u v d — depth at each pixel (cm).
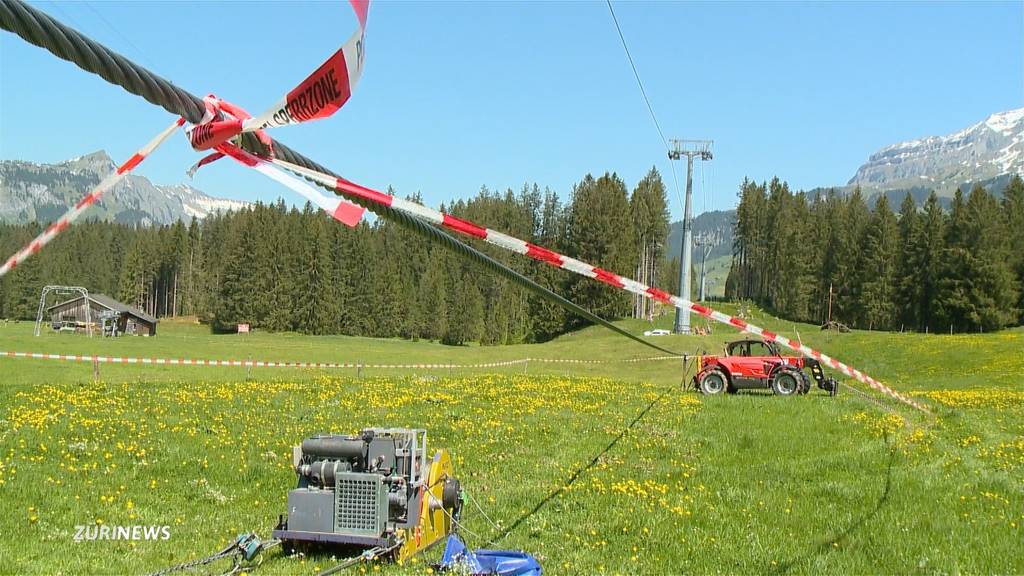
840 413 2308
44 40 194
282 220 13362
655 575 868
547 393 2700
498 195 16812
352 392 2539
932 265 10481
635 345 7481
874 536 1035
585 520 1091
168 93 230
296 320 12912
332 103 221
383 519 820
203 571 782
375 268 13175
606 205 11312
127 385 2523
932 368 5422
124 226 17588
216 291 13575
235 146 269
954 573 888
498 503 1169
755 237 16150
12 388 2277
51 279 13275
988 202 10006
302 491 830
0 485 1129
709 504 1200
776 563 917
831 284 11900
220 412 1981
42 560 820
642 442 1752
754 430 1956
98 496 1123
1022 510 1184
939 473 1447
